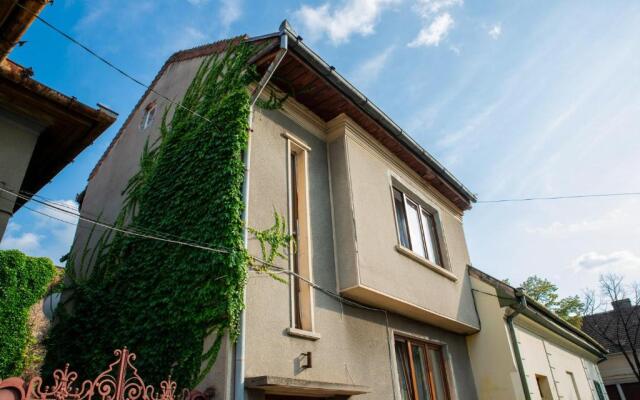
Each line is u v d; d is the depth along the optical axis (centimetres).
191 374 539
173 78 1062
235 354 525
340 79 779
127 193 944
